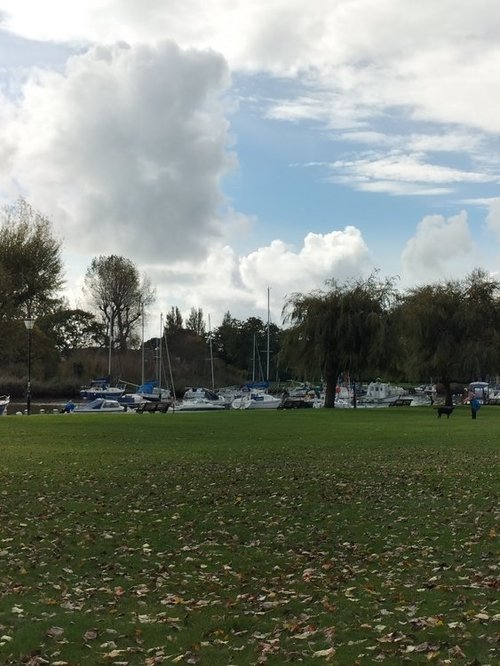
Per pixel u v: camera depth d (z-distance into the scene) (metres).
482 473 19.61
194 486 17.67
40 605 8.73
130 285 109.88
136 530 12.95
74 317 106.31
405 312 61.22
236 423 40.91
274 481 18.41
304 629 7.75
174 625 7.95
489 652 6.92
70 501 15.74
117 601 8.93
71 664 6.88
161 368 101.81
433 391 100.12
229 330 138.88
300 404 67.00
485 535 12.23
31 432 34.47
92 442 29.38
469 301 65.75
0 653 7.14
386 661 6.77
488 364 63.88
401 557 10.98
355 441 29.72
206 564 10.72
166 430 35.66
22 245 63.38
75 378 94.19
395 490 17.02
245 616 8.27
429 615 8.09
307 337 60.59
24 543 11.98
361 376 62.62
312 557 11.07
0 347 63.56
